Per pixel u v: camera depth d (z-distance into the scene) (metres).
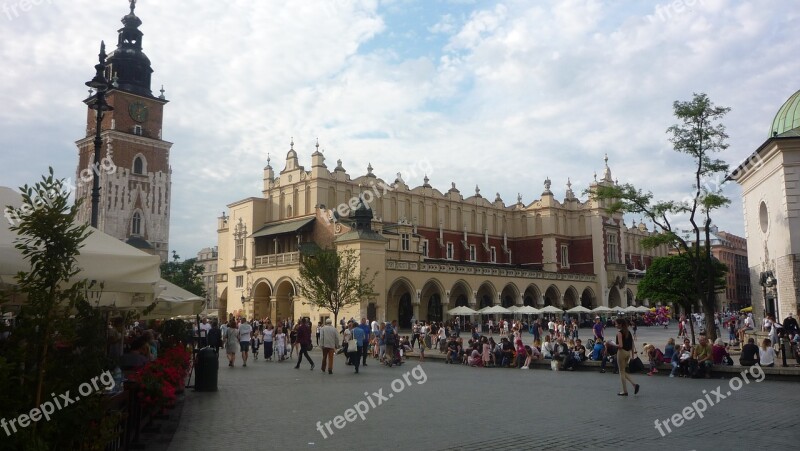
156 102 93.44
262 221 73.00
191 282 88.31
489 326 64.12
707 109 30.00
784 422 12.82
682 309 79.88
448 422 13.05
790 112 30.27
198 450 10.38
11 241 8.39
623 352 17.45
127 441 9.66
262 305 67.62
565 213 91.38
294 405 15.66
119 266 9.34
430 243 79.56
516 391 18.83
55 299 7.16
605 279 88.00
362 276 52.88
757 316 32.84
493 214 89.56
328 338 25.05
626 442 10.84
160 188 92.44
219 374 24.58
